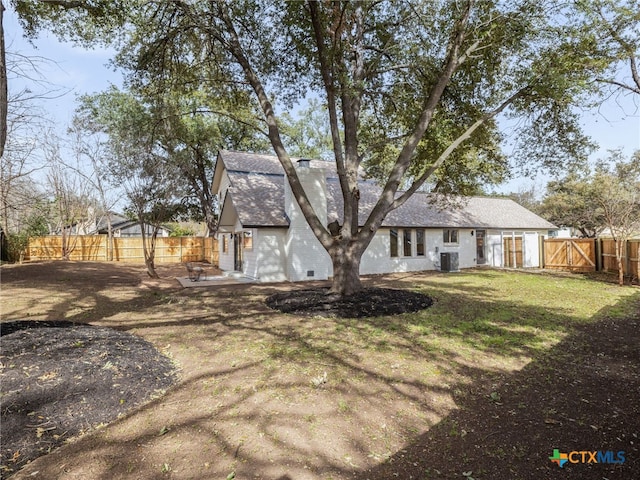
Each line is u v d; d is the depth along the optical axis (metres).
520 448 3.10
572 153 10.52
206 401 4.03
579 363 5.05
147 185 15.47
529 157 11.29
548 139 10.76
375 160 13.31
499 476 2.76
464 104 11.09
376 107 12.35
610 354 5.39
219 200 24.12
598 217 22.45
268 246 15.01
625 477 2.72
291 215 14.93
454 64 9.24
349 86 8.49
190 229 40.06
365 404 3.90
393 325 7.12
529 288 12.08
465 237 20.73
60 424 3.57
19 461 3.03
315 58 10.59
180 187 16.45
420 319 7.59
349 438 3.28
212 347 5.93
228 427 3.46
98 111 22.72
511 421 3.55
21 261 20.02
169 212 16.88
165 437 3.34
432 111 9.59
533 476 2.75
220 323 7.55
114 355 5.16
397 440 3.26
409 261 18.48
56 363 4.66
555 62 8.88
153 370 4.88
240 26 10.43
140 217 15.93
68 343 5.40
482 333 6.52
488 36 9.47
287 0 8.63
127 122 18.59
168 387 4.48
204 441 3.25
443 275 16.34
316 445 3.16
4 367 4.40
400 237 18.28
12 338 5.40
